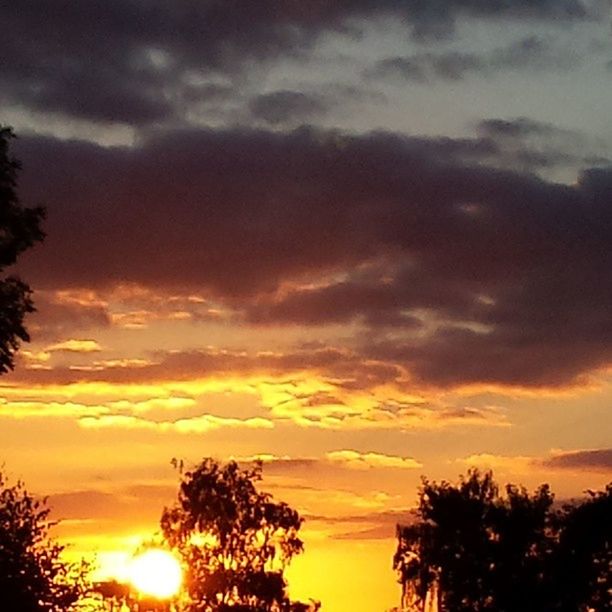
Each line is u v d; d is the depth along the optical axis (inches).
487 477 3582.7
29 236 2172.7
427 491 3595.0
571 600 3503.9
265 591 4163.4
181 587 4126.5
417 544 3582.7
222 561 4247.0
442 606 3543.3
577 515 3508.9
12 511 2175.2
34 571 2138.3
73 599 2158.0
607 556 3511.3
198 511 4242.1
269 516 4269.2
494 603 3496.6
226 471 4303.6
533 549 3533.5
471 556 3511.3
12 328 2160.4
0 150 2178.9
